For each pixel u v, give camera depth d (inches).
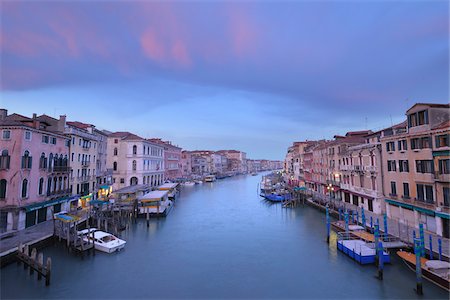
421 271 666.2
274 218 1515.7
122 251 941.8
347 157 1581.0
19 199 986.1
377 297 616.4
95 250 929.5
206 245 1020.5
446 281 613.3
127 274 758.5
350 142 1642.5
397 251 818.2
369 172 1341.0
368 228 1033.5
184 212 1711.4
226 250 963.3
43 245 904.9
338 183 1717.5
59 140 1241.4
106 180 1851.6
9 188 978.1
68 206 1300.4
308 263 825.5
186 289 677.9
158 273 767.7
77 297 630.5
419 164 979.9
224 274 763.4
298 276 740.0
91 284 695.1
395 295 618.8
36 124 1106.1
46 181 1139.9
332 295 636.7
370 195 1323.8
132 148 2166.6
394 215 1142.3
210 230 1246.9
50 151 1171.3
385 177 1189.1
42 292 648.4
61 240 955.3
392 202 1137.4
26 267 753.6
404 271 730.2
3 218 971.9
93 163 1587.1
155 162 2519.7
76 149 1391.5
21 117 1157.7
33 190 1057.5
